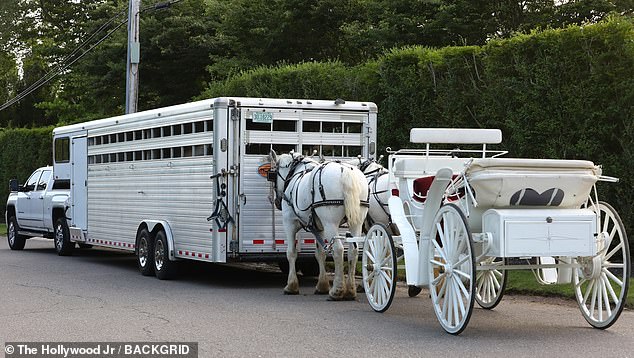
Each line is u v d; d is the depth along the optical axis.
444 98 16.70
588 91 14.42
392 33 26.88
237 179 14.41
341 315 11.38
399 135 17.77
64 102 49.94
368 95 18.83
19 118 57.03
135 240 17.30
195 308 12.09
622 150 14.40
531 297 12.91
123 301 12.87
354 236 12.59
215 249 14.38
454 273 9.85
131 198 17.56
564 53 14.71
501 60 15.73
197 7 36.38
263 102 14.55
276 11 31.36
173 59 35.81
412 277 10.69
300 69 20.52
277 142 14.72
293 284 13.70
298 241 14.66
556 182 9.74
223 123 14.30
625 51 14.07
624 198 14.27
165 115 16.08
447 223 10.03
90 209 19.69
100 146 19.11
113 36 36.62
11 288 14.55
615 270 14.05
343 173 12.50
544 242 9.59
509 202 9.80
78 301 12.86
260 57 32.28
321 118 14.99
